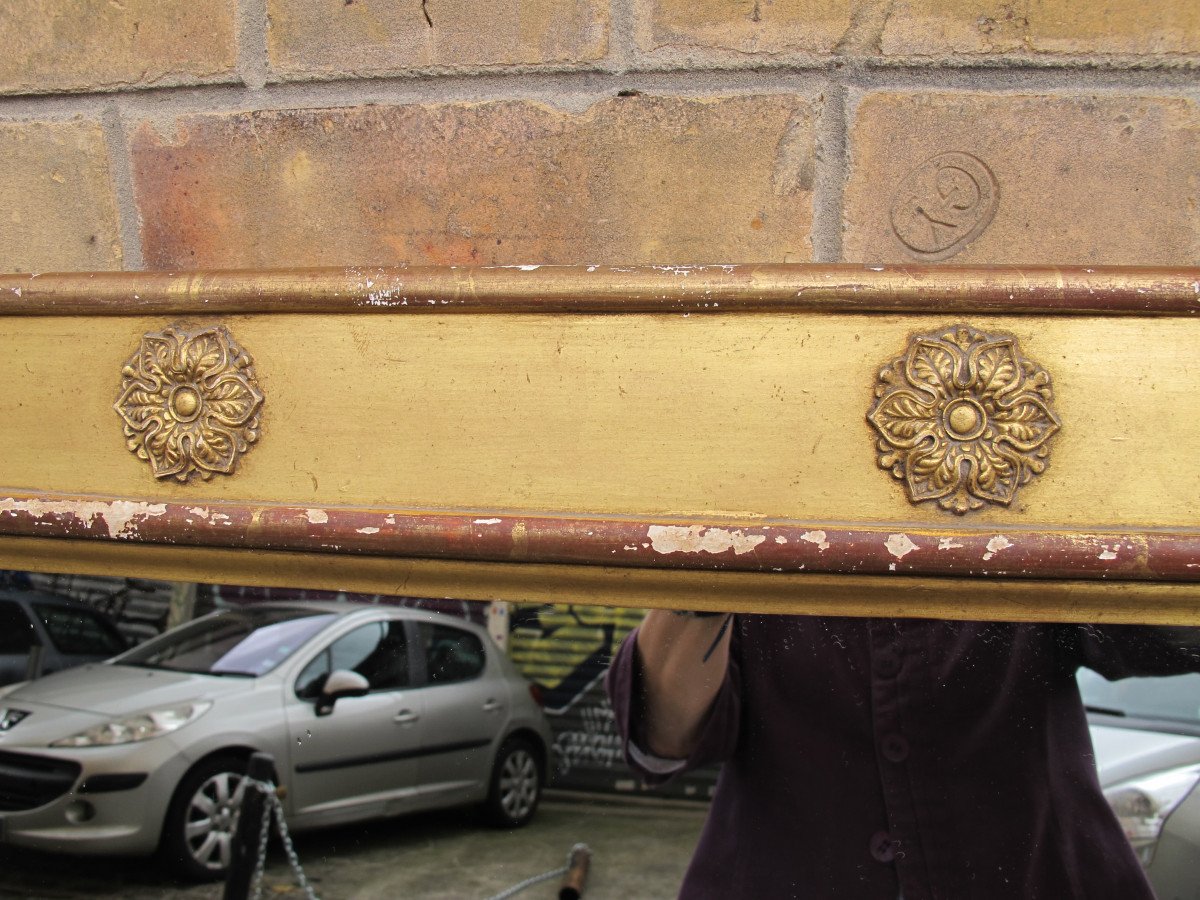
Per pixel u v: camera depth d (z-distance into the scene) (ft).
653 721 3.65
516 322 2.09
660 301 2.02
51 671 5.70
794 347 2.01
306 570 2.18
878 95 2.50
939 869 3.33
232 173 2.77
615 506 2.03
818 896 3.43
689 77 2.57
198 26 2.77
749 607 2.05
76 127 2.85
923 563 1.93
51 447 2.29
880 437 1.99
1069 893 3.29
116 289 2.23
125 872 6.16
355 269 2.14
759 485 2.00
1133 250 2.45
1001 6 2.46
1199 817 6.62
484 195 2.64
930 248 2.50
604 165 2.59
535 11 2.61
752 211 2.55
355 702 7.92
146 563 2.26
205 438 2.20
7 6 2.87
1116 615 1.98
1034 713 3.34
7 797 5.61
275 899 6.97
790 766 3.54
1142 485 1.95
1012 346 1.97
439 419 2.10
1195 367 1.97
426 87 2.67
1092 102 2.46
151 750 6.34
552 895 7.45
